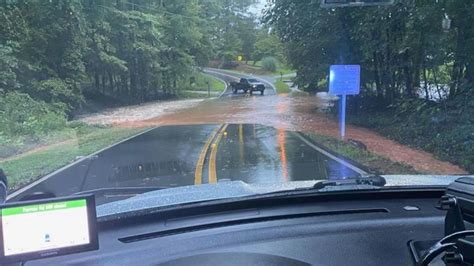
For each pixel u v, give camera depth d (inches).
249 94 1855.3
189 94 1898.4
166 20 1774.1
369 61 830.5
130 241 83.4
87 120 951.0
